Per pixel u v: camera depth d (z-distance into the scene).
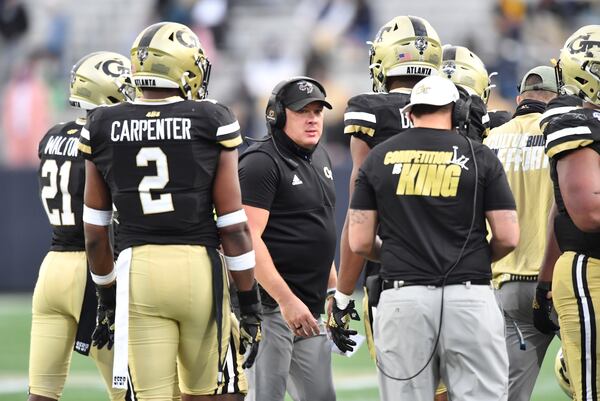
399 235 16.88
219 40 61.53
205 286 16.81
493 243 16.95
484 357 16.69
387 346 16.94
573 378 17.06
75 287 20.25
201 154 16.75
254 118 57.06
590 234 16.75
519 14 57.66
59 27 61.84
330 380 20.11
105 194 17.45
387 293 16.95
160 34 17.19
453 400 16.84
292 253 19.62
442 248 16.70
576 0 58.62
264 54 59.25
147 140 16.69
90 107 20.86
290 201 19.55
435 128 17.14
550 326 18.80
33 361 20.61
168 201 16.69
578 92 17.28
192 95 17.45
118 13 65.50
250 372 19.52
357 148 19.38
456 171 16.77
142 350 16.77
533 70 21.22
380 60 19.61
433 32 19.52
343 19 61.12
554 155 16.66
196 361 17.06
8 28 61.78
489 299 16.84
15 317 43.06
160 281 16.62
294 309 18.72
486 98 21.52
